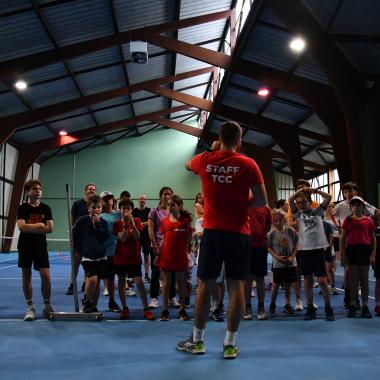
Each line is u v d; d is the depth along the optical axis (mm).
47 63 12930
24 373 2947
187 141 26922
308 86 13422
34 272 11273
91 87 16844
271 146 22719
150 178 26609
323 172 24625
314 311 5066
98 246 5008
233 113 18344
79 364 3162
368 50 10023
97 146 26625
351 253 5293
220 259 3275
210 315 5137
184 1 12641
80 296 6812
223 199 3248
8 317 5027
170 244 4973
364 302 5195
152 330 4367
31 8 10898
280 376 2889
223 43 16359
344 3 8883
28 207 4996
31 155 21375
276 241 5551
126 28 13148
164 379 2814
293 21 9672
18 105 16406
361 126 10773
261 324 4746
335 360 3297
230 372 2965
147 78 17734
